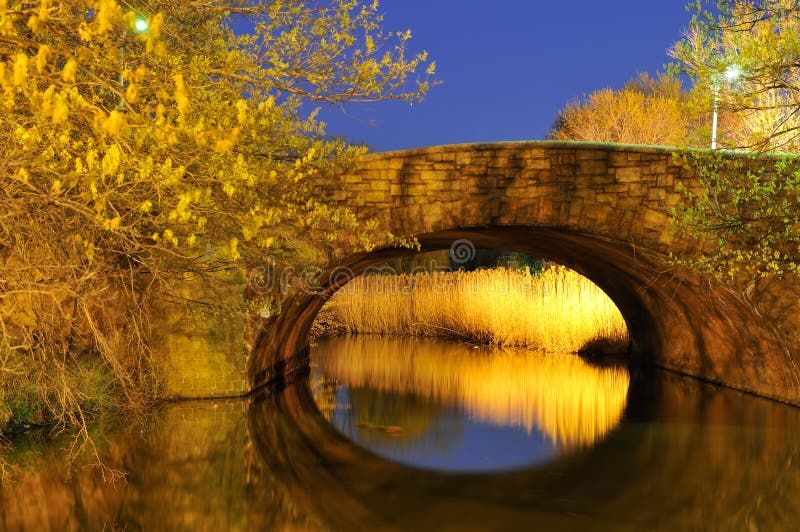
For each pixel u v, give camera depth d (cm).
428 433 1008
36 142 449
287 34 644
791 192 966
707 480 785
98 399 936
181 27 702
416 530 630
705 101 819
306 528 624
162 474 771
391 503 707
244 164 557
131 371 1039
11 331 618
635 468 834
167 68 601
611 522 657
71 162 479
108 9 338
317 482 769
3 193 495
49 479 736
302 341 1603
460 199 1100
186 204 416
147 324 917
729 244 1049
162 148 478
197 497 700
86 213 453
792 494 736
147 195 555
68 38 500
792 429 1002
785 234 936
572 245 1362
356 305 2345
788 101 1032
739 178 968
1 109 437
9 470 756
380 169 1103
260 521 641
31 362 744
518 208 1094
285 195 873
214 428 970
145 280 941
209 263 929
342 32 652
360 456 882
